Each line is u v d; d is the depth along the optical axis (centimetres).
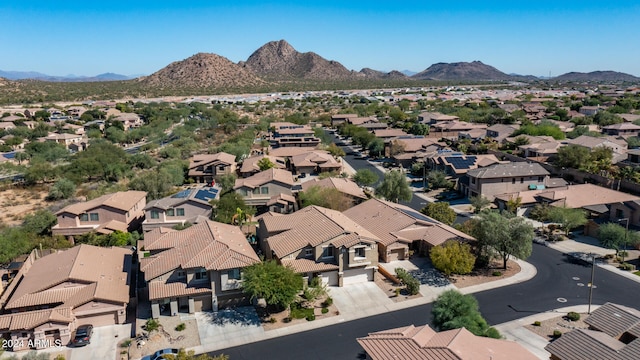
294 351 4003
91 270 4841
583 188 7856
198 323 4441
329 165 10838
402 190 8062
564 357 3102
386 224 6231
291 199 7775
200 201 6988
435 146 12362
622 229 5862
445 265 5156
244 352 3997
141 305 4778
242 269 4628
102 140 14775
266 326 4397
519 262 5794
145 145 14025
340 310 4675
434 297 4906
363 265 5147
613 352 2967
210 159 10662
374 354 3094
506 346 3094
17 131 15788
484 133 14738
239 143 13100
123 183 10062
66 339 4138
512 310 4606
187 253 4847
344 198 7569
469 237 5694
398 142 12569
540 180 8631
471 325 3694
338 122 19588
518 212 7469
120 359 3922
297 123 19225
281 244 5328
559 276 5369
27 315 4169
